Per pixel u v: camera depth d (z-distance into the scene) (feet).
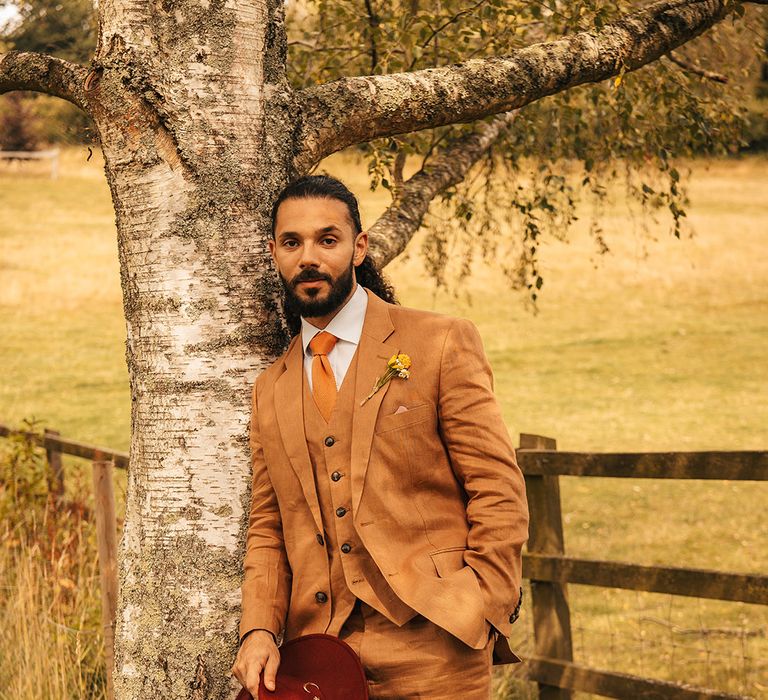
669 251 95.86
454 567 7.48
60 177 143.95
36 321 73.46
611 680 14.44
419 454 7.63
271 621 7.88
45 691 14.30
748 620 22.15
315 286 7.73
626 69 10.61
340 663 7.33
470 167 14.34
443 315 7.97
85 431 45.62
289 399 7.98
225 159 8.71
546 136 16.81
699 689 13.64
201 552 8.70
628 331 69.41
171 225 8.64
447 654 7.36
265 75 9.04
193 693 8.62
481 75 9.77
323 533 7.72
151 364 8.80
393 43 13.21
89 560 18.52
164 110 8.57
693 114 15.69
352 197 8.04
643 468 14.02
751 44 16.05
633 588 14.21
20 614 15.61
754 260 92.22
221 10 8.74
